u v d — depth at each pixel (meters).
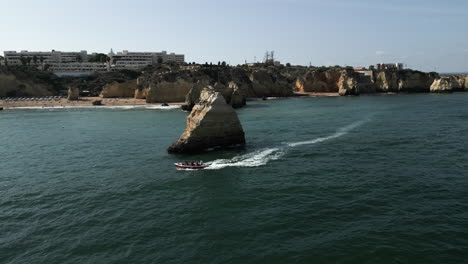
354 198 27.41
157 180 33.59
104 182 33.44
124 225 23.73
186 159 41.59
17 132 66.31
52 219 25.09
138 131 64.19
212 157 42.16
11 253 20.53
